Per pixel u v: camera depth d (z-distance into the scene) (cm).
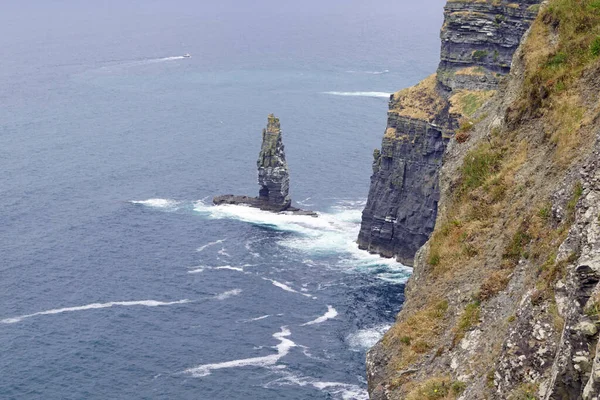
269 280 13438
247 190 18338
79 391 9906
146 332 11469
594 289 2117
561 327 2458
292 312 12200
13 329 11525
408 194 14688
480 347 3117
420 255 4125
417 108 14862
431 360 3347
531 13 13400
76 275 13462
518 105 4000
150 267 13850
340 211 16875
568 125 3525
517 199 3619
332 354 10838
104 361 10625
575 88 3675
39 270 13650
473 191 3919
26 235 15400
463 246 3719
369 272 13988
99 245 14850
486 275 3438
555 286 2544
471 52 14225
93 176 19500
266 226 15975
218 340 11250
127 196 17862
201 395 9800
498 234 3597
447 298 3572
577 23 3919
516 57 4334
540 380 2456
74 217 16450
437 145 14288
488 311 3228
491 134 4125
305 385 10031
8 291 12812
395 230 14812
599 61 3609
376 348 3712
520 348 2547
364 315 12106
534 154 3722
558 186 3192
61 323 11725
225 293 12888
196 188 18362
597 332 2052
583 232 2512
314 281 13475
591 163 2684
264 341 11225
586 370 2047
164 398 9731
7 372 10288
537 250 3114
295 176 19112
